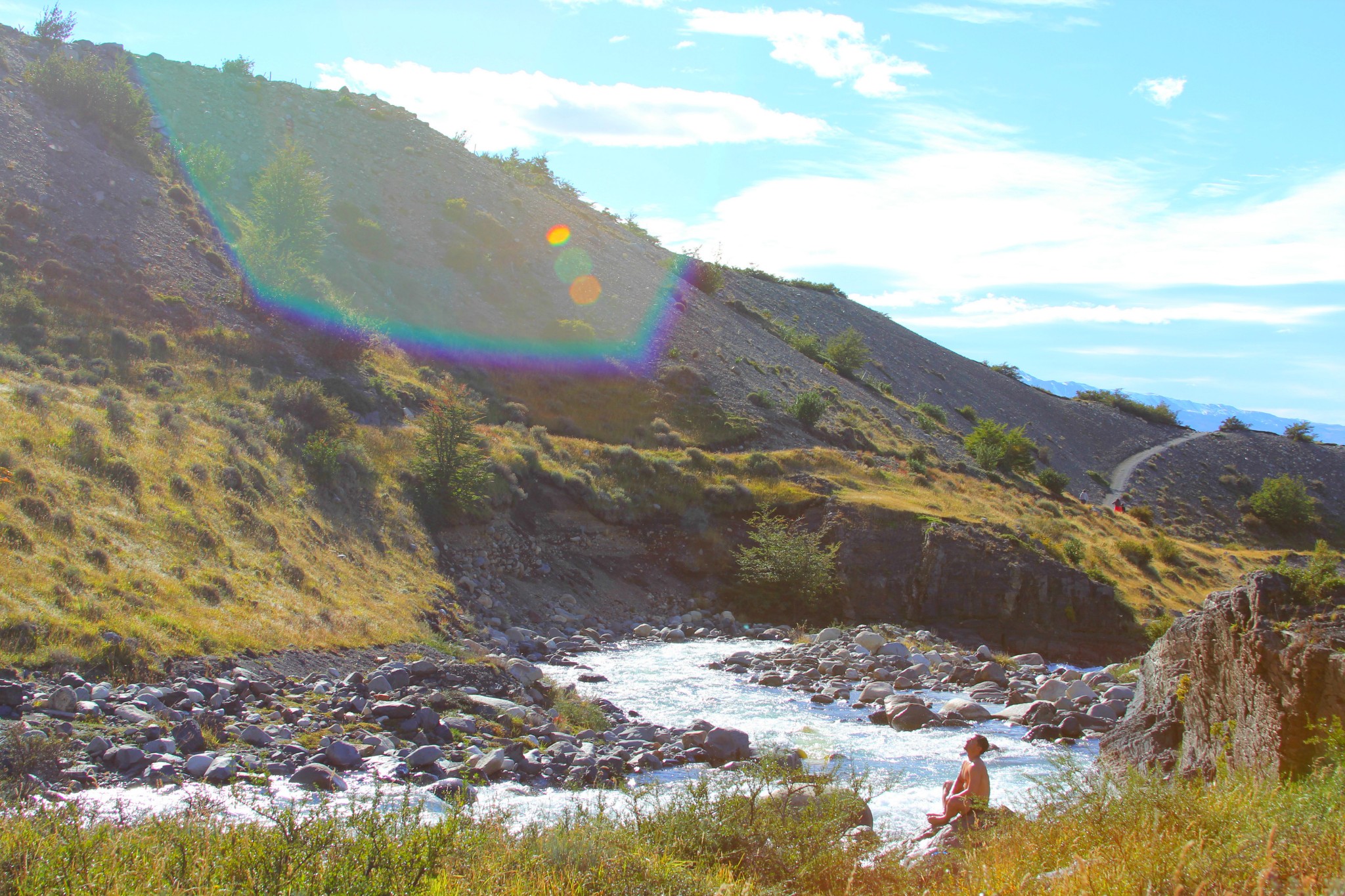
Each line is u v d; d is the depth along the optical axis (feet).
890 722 70.95
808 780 34.19
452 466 117.91
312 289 148.36
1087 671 111.34
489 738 54.13
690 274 288.71
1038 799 40.60
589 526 134.72
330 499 101.76
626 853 25.50
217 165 189.98
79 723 42.70
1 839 21.68
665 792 45.14
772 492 149.07
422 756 46.19
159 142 186.60
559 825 28.55
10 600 51.78
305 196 159.84
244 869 20.93
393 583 94.38
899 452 196.13
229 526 80.43
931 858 29.68
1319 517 329.11
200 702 50.11
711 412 177.68
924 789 51.93
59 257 127.95
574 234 252.21
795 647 107.14
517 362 176.04
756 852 28.58
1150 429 402.31
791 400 204.03
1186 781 32.65
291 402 116.57
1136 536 213.46
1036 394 400.06
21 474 66.64
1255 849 21.91
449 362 166.40
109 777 38.24
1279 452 381.81
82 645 51.24
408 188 231.71
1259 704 35.27
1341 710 31.37
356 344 142.10
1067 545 155.74
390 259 195.93
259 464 95.71
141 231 146.92
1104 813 27.66
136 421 89.04
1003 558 132.87
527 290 207.10
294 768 43.14
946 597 131.03
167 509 75.77
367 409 129.49
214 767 39.96
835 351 285.64
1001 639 127.95
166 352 117.50
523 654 96.17
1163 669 50.90
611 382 179.42
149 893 19.48
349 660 67.31
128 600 58.85
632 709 74.33
